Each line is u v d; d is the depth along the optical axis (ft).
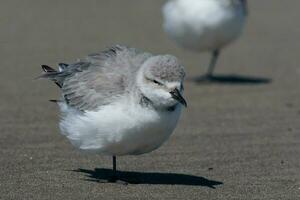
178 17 61.36
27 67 61.41
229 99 54.44
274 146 41.86
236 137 43.73
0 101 50.98
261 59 69.26
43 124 45.24
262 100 54.29
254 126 46.62
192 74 63.16
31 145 40.42
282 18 85.97
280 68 65.92
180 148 40.86
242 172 36.60
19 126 44.62
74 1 92.89
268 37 77.71
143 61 33.01
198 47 62.44
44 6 89.10
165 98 30.81
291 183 34.81
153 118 31.27
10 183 33.60
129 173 35.78
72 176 34.96
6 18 81.71
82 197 31.81
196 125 46.39
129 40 74.23
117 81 32.35
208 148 41.04
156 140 32.19
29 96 52.60
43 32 75.92
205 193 32.89
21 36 73.67
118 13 87.76
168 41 74.84
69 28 78.28
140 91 31.14
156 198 31.94
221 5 60.08
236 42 75.92
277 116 49.42
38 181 34.01
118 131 31.63
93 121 31.76
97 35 75.66
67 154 38.86
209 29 60.39
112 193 32.48
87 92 32.86
